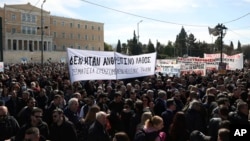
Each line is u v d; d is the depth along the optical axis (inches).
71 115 323.3
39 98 440.5
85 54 493.0
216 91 440.1
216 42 4116.6
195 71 932.0
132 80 705.0
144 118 268.2
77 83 547.5
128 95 477.1
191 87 471.2
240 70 1069.8
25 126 273.0
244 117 287.3
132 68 566.9
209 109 352.5
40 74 890.1
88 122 291.4
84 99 398.9
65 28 4970.5
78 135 306.0
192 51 4564.5
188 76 790.5
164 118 319.0
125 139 211.9
